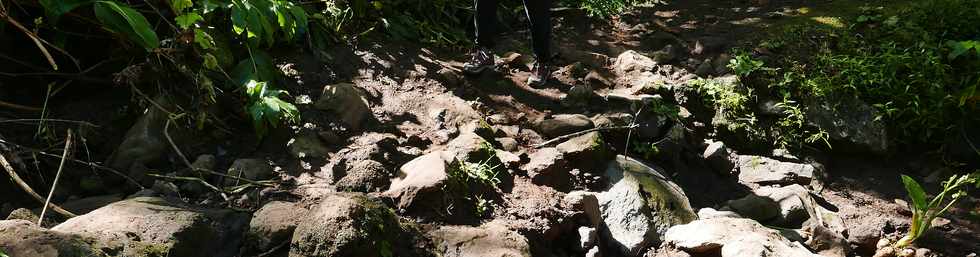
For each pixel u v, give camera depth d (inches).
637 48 221.1
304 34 178.7
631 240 138.9
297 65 170.7
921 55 198.8
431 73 183.5
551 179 149.3
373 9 202.8
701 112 187.6
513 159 149.6
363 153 142.5
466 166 138.8
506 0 243.8
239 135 147.6
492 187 138.0
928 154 188.2
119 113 146.6
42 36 150.6
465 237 122.6
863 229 155.2
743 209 157.6
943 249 156.4
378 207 115.9
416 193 126.6
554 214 135.8
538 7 181.0
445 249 120.3
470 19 227.0
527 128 169.8
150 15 158.6
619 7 248.5
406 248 117.0
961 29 210.2
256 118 142.3
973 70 197.6
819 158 185.0
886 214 167.6
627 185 146.9
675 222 145.2
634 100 176.7
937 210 168.2
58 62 153.2
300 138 145.7
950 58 198.1
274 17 164.1
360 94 162.4
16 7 148.0
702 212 153.6
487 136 157.9
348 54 181.3
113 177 134.1
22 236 94.5
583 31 234.7
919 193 150.4
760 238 129.5
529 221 132.9
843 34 211.3
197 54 149.4
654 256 137.6
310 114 154.2
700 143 178.5
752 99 191.6
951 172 182.7
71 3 134.3
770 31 219.1
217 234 114.9
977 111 190.2
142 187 132.5
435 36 207.6
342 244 107.6
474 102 174.7
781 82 193.6
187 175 134.9
